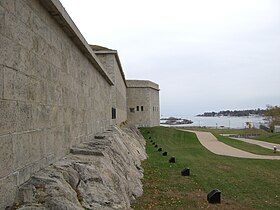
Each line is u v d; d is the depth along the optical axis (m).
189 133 50.53
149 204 9.41
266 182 14.98
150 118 60.31
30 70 5.84
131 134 31.31
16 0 5.23
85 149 9.61
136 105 59.31
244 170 18.50
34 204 4.75
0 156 4.45
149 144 34.38
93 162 8.04
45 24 6.88
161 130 51.78
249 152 30.03
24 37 5.57
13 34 5.08
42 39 6.64
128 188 9.32
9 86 4.86
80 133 11.01
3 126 4.59
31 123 5.81
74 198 5.63
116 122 29.56
